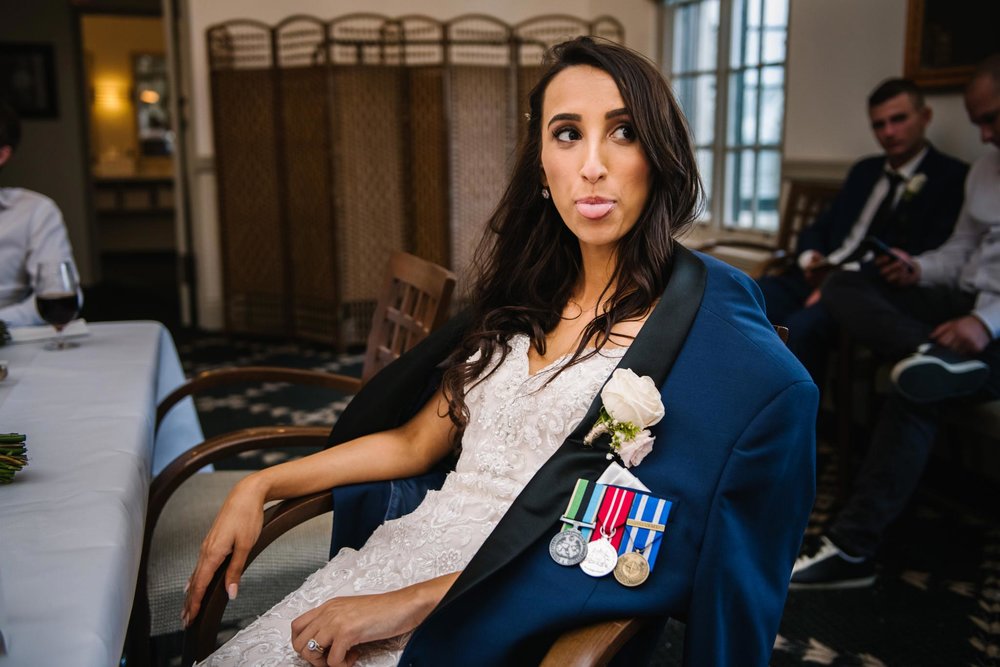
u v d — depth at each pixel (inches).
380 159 219.1
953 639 93.0
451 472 60.3
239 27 233.9
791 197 172.6
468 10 250.1
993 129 116.6
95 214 340.8
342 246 219.0
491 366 59.1
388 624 49.3
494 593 47.7
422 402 64.6
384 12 244.5
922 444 103.6
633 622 45.6
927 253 128.4
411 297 87.4
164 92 454.0
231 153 231.8
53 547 45.8
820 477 137.4
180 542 71.4
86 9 323.0
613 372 49.1
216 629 56.8
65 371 82.2
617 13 248.5
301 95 216.5
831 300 121.4
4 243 107.9
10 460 54.7
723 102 211.3
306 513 59.7
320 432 75.2
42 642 36.9
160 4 330.0
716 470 46.6
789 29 180.9
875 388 128.3
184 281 257.0
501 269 61.9
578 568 46.9
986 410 105.4
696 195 55.4
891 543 115.7
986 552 112.8
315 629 49.6
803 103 178.7
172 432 101.3
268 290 235.1
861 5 162.4
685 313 50.5
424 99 216.2
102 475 55.9
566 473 49.3
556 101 53.9
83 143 331.0
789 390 46.6
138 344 93.5
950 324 107.3
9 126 105.4
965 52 138.0
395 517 61.6
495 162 223.1
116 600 42.1
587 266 58.0
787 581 48.6
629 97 52.1
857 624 96.4
